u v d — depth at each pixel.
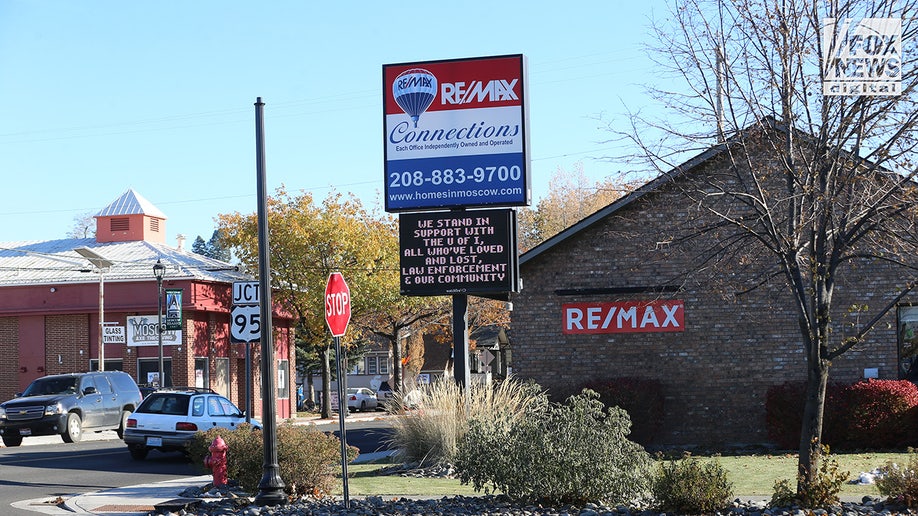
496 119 21.41
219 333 47.78
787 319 24.77
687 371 25.11
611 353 25.48
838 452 22.36
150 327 44.88
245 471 16.23
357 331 56.03
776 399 23.61
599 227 25.69
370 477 19.31
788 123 13.53
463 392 20.91
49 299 46.06
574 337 25.67
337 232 50.59
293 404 54.62
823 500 12.91
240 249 51.78
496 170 21.30
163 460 25.28
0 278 46.91
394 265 52.84
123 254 49.75
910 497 12.75
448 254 21.00
